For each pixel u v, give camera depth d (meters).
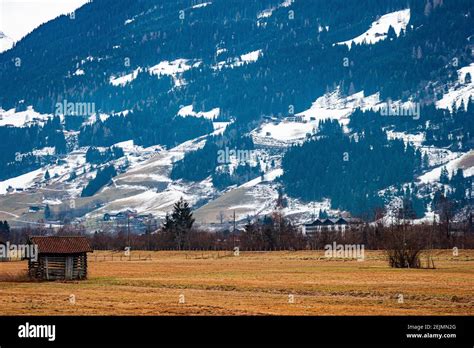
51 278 166.50
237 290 141.12
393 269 193.75
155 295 130.75
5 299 122.31
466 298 123.00
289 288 140.75
